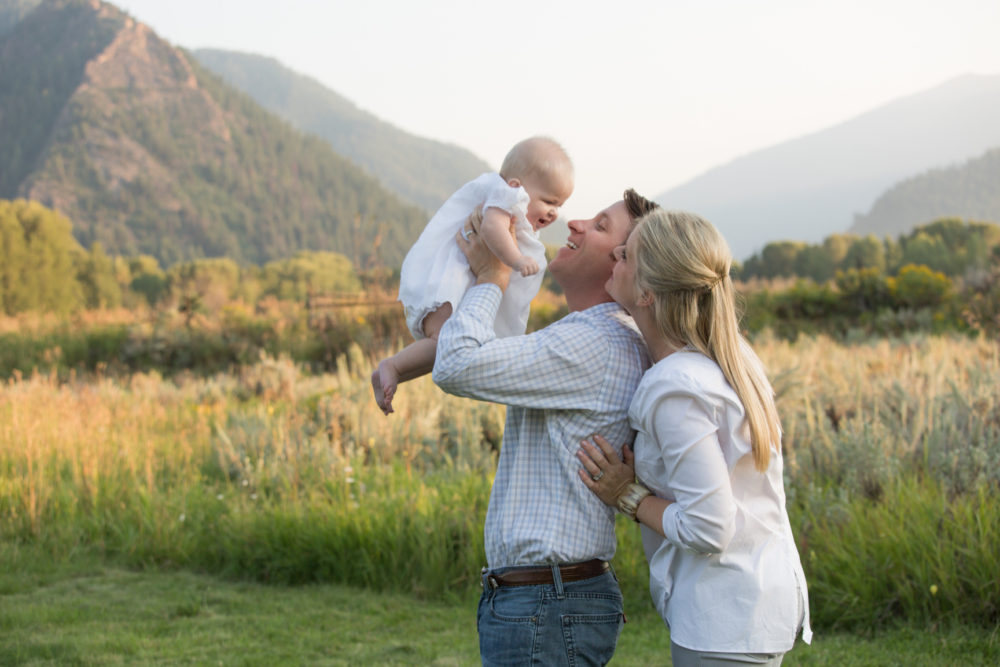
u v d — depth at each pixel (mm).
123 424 10172
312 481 7180
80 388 13812
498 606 2082
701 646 1939
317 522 6145
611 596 2121
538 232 2613
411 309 2496
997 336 12711
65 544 6562
